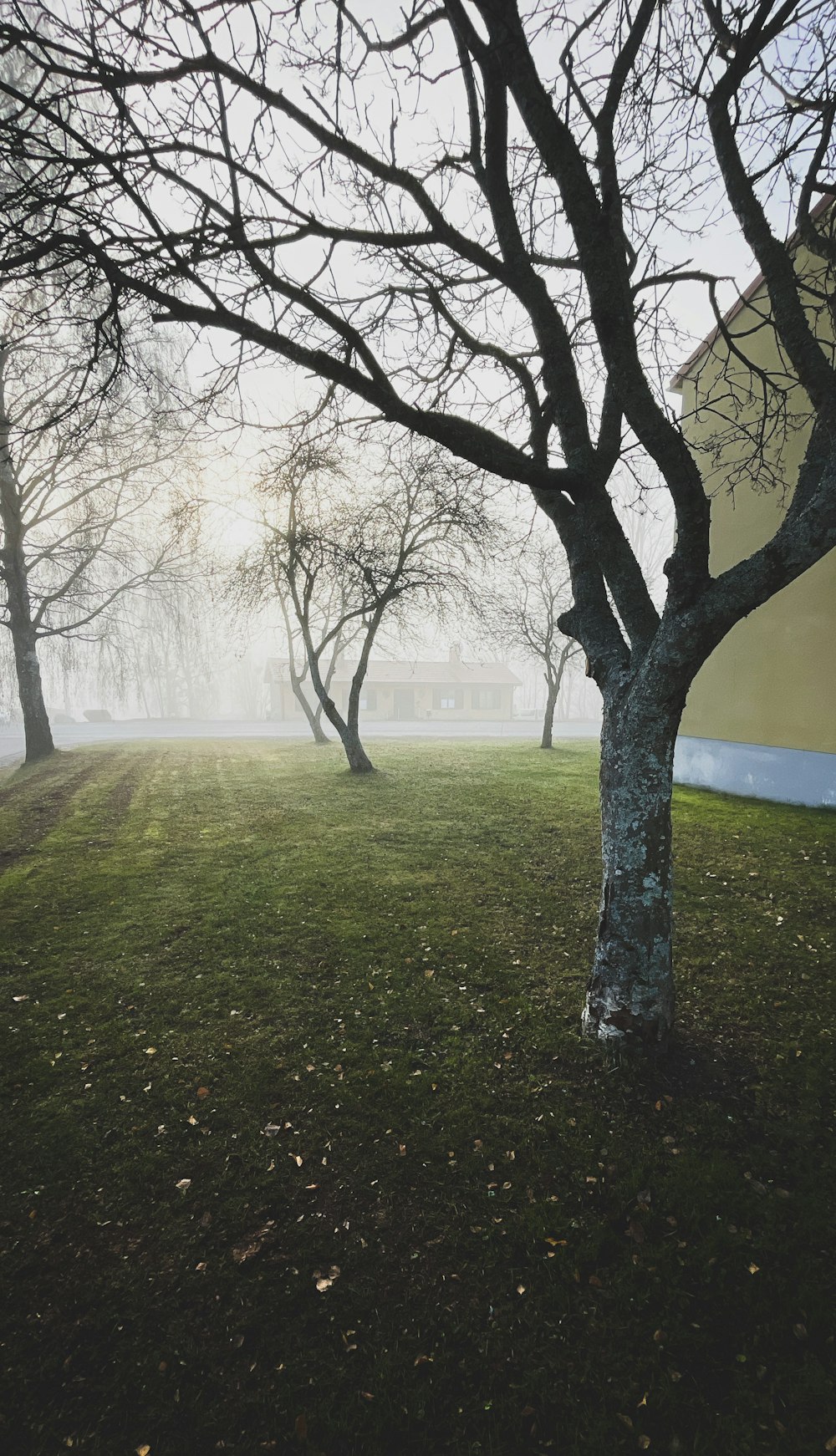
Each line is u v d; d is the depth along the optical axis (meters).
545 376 4.00
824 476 3.15
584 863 7.90
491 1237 2.77
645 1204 2.89
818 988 4.69
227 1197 3.04
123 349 4.42
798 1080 3.67
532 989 4.88
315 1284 2.59
